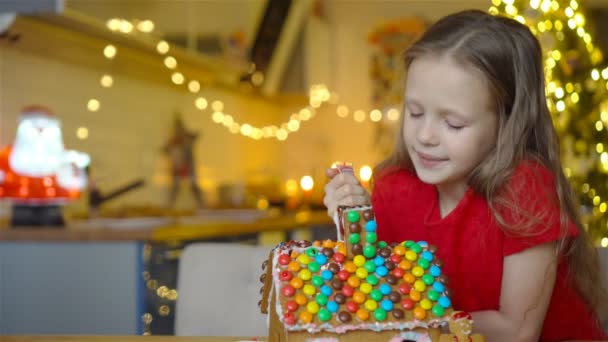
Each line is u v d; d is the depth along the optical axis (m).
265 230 3.02
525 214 0.92
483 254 0.99
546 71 1.87
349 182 0.94
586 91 1.97
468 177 0.97
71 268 2.35
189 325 1.40
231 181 5.10
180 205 4.29
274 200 3.97
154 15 3.95
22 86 3.17
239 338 0.96
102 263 2.33
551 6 1.88
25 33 2.92
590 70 1.96
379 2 6.16
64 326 2.34
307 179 4.14
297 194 4.52
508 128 0.91
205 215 3.35
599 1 5.11
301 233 3.39
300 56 5.70
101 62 3.61
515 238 0.93
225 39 4.62
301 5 5.39
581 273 1.07
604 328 1.26
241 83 4.96
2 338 0.98
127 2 3.68
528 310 0.93
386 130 5.99
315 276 0.75
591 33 2.07
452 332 0.72
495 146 0.92
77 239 2.34
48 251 2.37
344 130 6.05
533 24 1.88
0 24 2.71
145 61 3.74
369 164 6.00
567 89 1.92
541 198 0.93
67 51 3.30
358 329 0.72
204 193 4.56
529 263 0.93
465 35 0.88
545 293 0.94
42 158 2.57
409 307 0.73
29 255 2.38
